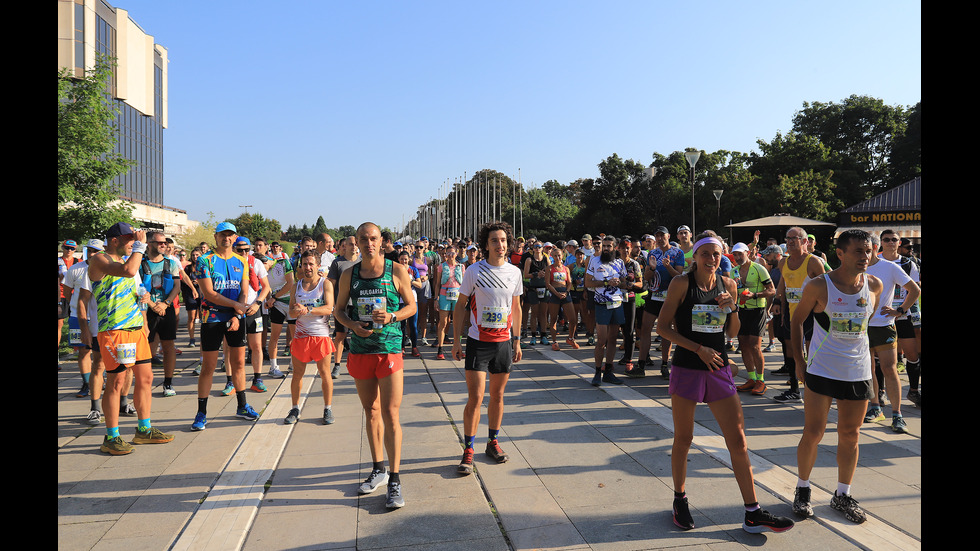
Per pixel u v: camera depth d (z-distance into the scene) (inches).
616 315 302.0
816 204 1392.7
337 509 158.9
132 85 1758.1
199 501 165.6
